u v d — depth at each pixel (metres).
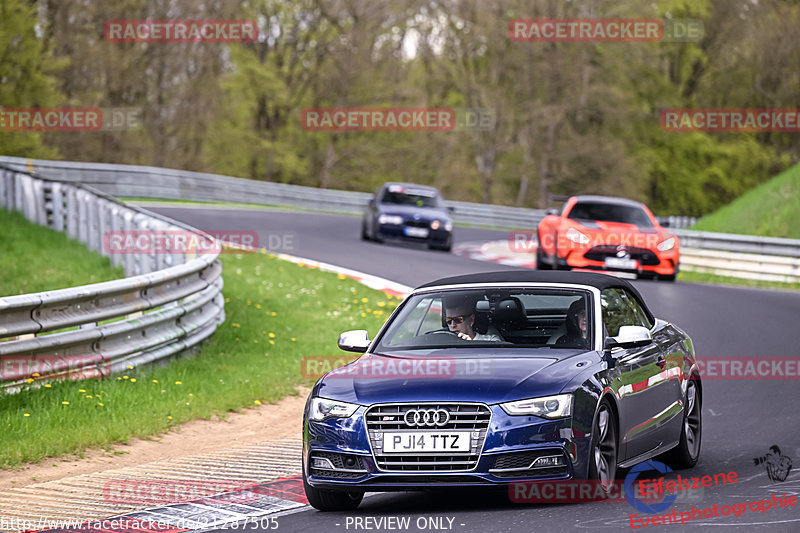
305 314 65.06
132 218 73.94
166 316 46.62
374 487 24.78
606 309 28.89
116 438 35.22
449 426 24.53
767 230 121.50
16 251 80.62
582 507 24.84
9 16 176.62
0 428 33.78
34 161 138.00
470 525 23.36
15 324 37.69
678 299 72.38
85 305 41.34
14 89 182.38
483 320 28.52
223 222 121.56
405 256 98.25
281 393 44.66
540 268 87.38
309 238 113.06
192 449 35.09
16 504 27.11
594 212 84.62
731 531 21.98
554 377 25.16
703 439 36.44
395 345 28.34
